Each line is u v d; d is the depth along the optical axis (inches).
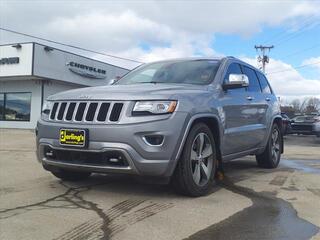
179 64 283.9
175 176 223.1
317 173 327.3
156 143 211.8
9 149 489.1
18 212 196.4
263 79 349.4
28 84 1197.1
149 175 213.2
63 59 1186.0
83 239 162.7
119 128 210.2
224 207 211.9
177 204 214.8
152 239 164.4
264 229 178.9
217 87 259.8
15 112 1218.6
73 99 226.8
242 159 406.6
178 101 219.1
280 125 365.1
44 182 265.3
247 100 295.1
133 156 209.0
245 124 293.6
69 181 266.1
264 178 299.1
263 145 332.5
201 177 238.4
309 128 844.0
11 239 161.8
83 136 215.5
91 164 218.2
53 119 230.8
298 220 192.4
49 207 205.5
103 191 240.4
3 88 1235.2
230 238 167.5
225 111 259.6
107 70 1352.1
